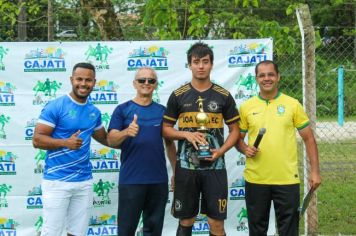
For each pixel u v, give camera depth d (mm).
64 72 5922
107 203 6020
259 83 5086
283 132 5027
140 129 5133
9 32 9742
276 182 5020
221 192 5027
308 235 6008
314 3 25281
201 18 6918
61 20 11672
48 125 4918
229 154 6020
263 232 5141
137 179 5121
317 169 5109
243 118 5176
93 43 5930
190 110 4992
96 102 5957
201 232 6086
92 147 5980
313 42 5926
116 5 12141
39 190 5949
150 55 5973
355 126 12211
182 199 5066
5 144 5898
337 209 7441
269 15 14820
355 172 9398
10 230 5945
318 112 11336
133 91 5977
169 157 5445
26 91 5898
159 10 6785
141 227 6047
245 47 6000
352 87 12984
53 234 4949
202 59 4965
